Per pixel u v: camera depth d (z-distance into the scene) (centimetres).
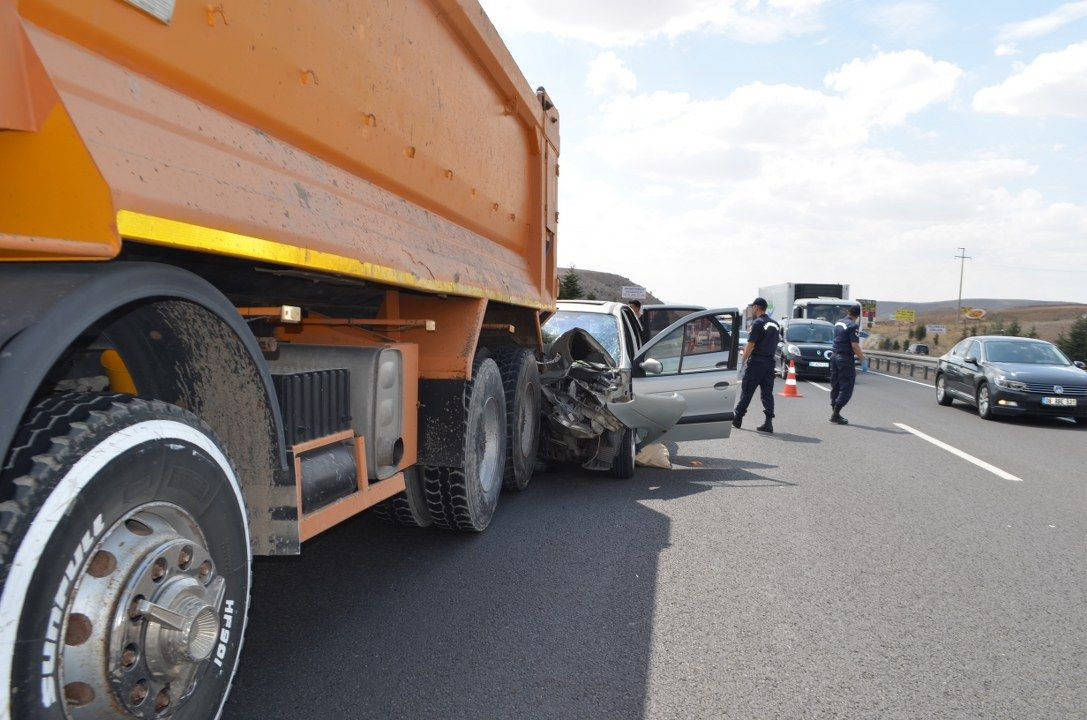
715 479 774
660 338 795
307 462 307
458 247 457
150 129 196
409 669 326
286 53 266
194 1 217
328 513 313
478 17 454
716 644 364
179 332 234
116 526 184
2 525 156
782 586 450
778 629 385
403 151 375
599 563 482
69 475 168
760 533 567
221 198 216
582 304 874
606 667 335
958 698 316
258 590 419
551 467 808
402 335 457
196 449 211
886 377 2791
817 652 358
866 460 913
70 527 167
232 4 235
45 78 163
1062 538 573
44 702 161
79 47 181
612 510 623
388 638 358
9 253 166
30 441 169
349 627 370
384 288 411
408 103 375
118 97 188
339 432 337
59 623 165
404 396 399
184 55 216
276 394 270
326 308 411
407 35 368
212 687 219
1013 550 539
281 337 386
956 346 1694
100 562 178
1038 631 390
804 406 1582
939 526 602
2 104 158
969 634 384
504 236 586
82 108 172
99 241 168
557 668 332
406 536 529
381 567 462
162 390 254
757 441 1054
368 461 363
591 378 723
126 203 173
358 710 289
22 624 156
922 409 1584
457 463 464
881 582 462
